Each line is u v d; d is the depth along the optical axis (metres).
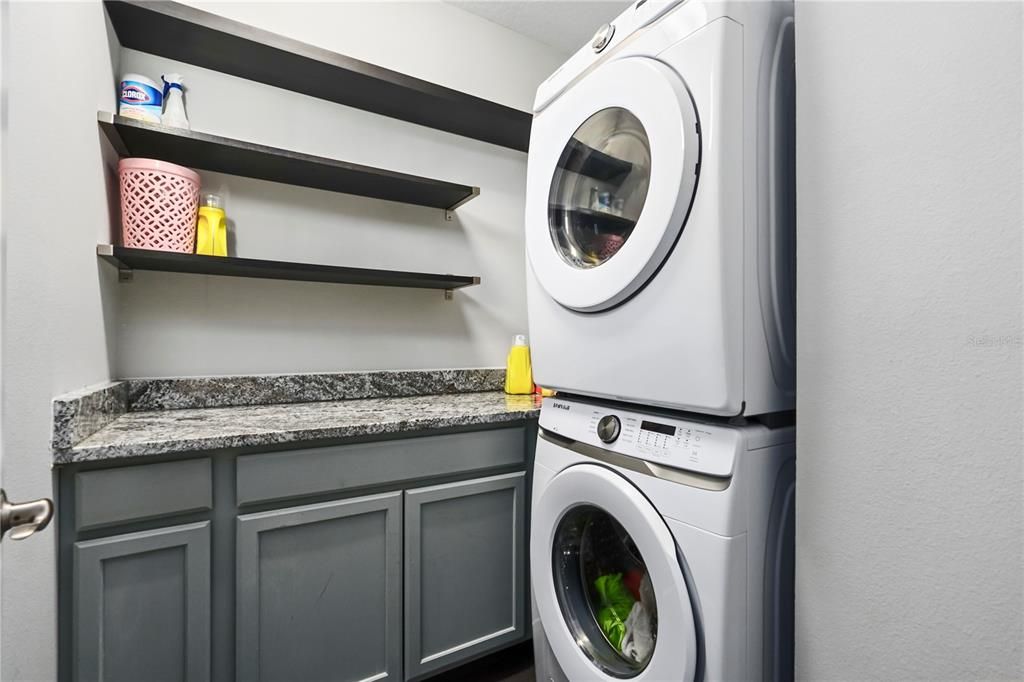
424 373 2.04
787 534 0.98
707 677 0.91
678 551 0.96
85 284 1.18
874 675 0.69
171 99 1.54
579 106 1.20
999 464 0.57
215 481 1.19
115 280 1.49
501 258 2.28
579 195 1.30
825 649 0.76
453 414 1.52
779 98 1.00
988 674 0.58
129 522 1.09
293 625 1.27
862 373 0.72
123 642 1.08
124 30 1.47
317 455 1.30
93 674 1.03
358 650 1.36
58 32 1.01
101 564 1.05
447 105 1.92
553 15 2.21
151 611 1.11
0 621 0.69
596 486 1.12
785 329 0.99
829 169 0.77
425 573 1.47
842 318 0.75
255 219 1.76
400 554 1.43
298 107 1.82
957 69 0.62
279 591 1.26
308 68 1.67
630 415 1.13
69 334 1.07
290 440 1.24
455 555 1.53
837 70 0.77
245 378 1.70
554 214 1.31
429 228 2.10
